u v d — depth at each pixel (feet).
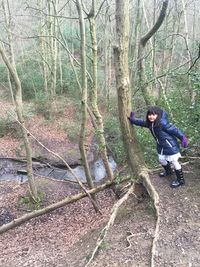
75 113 61.67
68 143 51.78
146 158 29.07
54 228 30.07
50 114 59.52
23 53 71.87
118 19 22.89
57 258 22.93
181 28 58.54
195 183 24.14
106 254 19.51
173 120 29.50
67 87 68.85
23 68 70.95
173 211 21.67
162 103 33.83
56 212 32.94
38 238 28.63
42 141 52.11
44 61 58.39
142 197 24.77
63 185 39.37
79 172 43.37
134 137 25.38
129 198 25.46
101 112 61.00
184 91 35.24
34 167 44.96
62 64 69.56
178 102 33.35
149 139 30.58
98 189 29.68
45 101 62.23
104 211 30.81
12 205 35.37
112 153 45.47
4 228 29.32
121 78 23.73
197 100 28.84
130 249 19.45
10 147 50.47
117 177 28.91
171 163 25.46
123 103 24.31
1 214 33.78
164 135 22.85
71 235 28.04
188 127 28.14
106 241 20.72
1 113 58.03
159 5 51.65
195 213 21.34
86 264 18.78
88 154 48.11
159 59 62.85
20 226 31.12
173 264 17.84
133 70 47.44
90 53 62.49
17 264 23.65
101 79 72.43
